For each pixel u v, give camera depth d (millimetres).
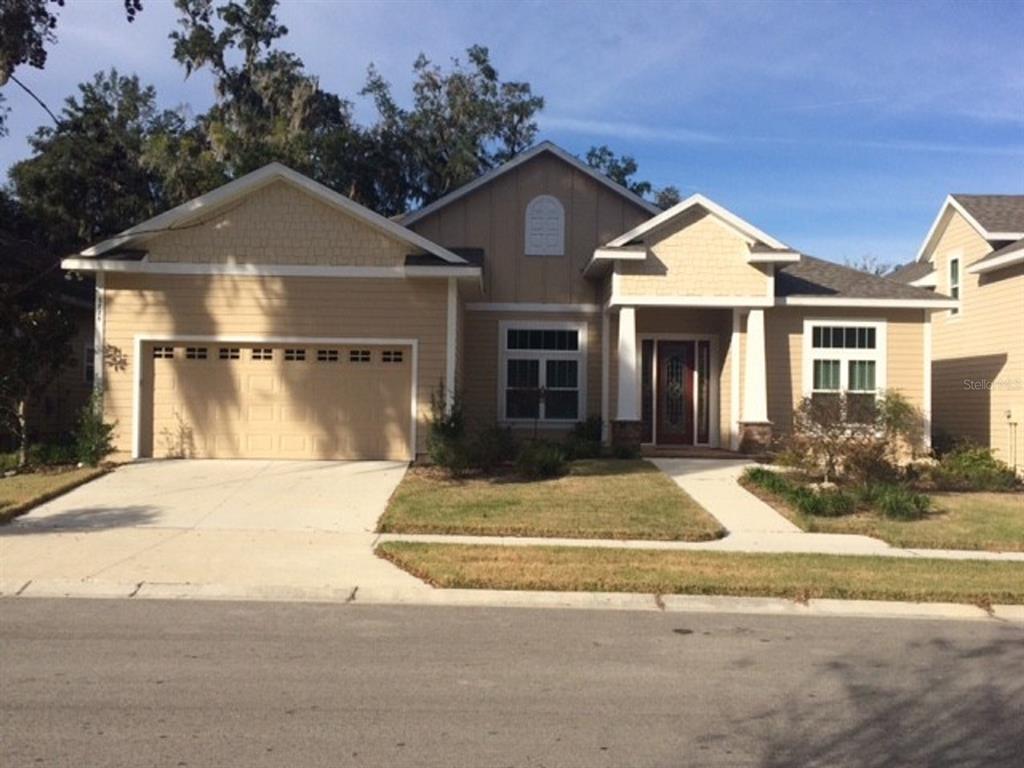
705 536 12062
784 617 8648
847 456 15250
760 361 19594
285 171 17547
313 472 16375
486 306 21625
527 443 18094
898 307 20203
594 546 11422
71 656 6855
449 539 11781
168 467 16703
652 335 21531
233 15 35125
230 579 9594
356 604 8852
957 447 19328
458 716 5660
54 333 17125
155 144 30594
